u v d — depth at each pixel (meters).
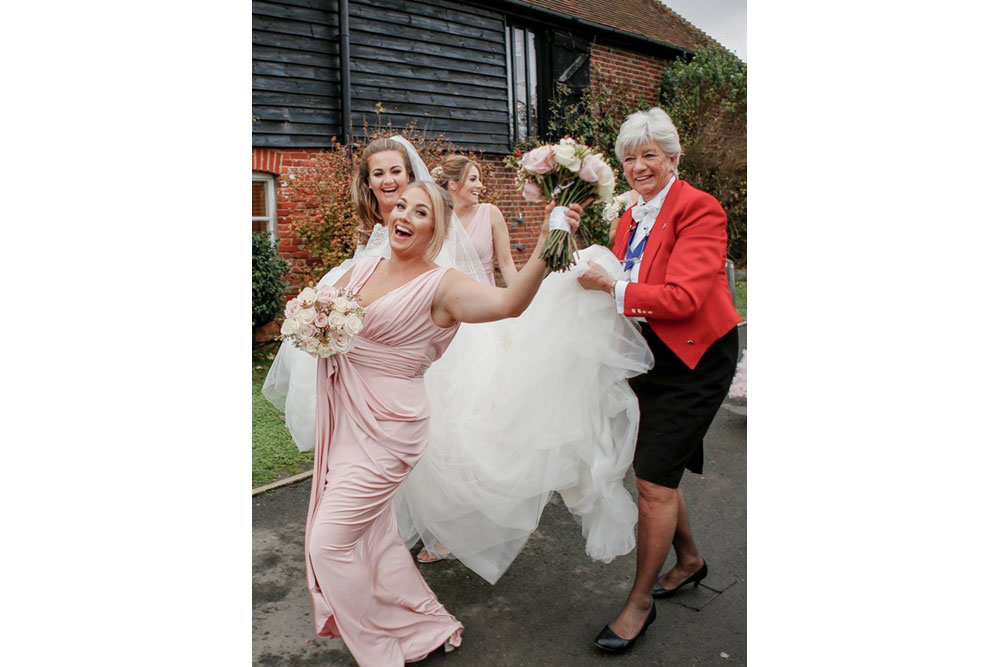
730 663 2.72
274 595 3.24
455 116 9.16
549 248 2.36
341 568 2.51
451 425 2.97
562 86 10.63
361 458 2.57
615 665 2.72
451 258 3.35
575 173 2.43
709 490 4.36
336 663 2.79
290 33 7.57
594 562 3.51
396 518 3.14
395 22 8.48
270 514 4.01
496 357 3.19
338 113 7.97
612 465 2.83
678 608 3.11
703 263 2.65
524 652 2.82
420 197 2.60
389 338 2.58
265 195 7.62
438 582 3.35
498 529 2.98
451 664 2.75
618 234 3.14
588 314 2.77
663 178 2.82
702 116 12.20
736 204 12.51
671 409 2.74
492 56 9.55
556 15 10.20
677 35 12.91
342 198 7.29
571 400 2.83
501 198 9.69
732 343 2.80
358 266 2.81
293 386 3.53
